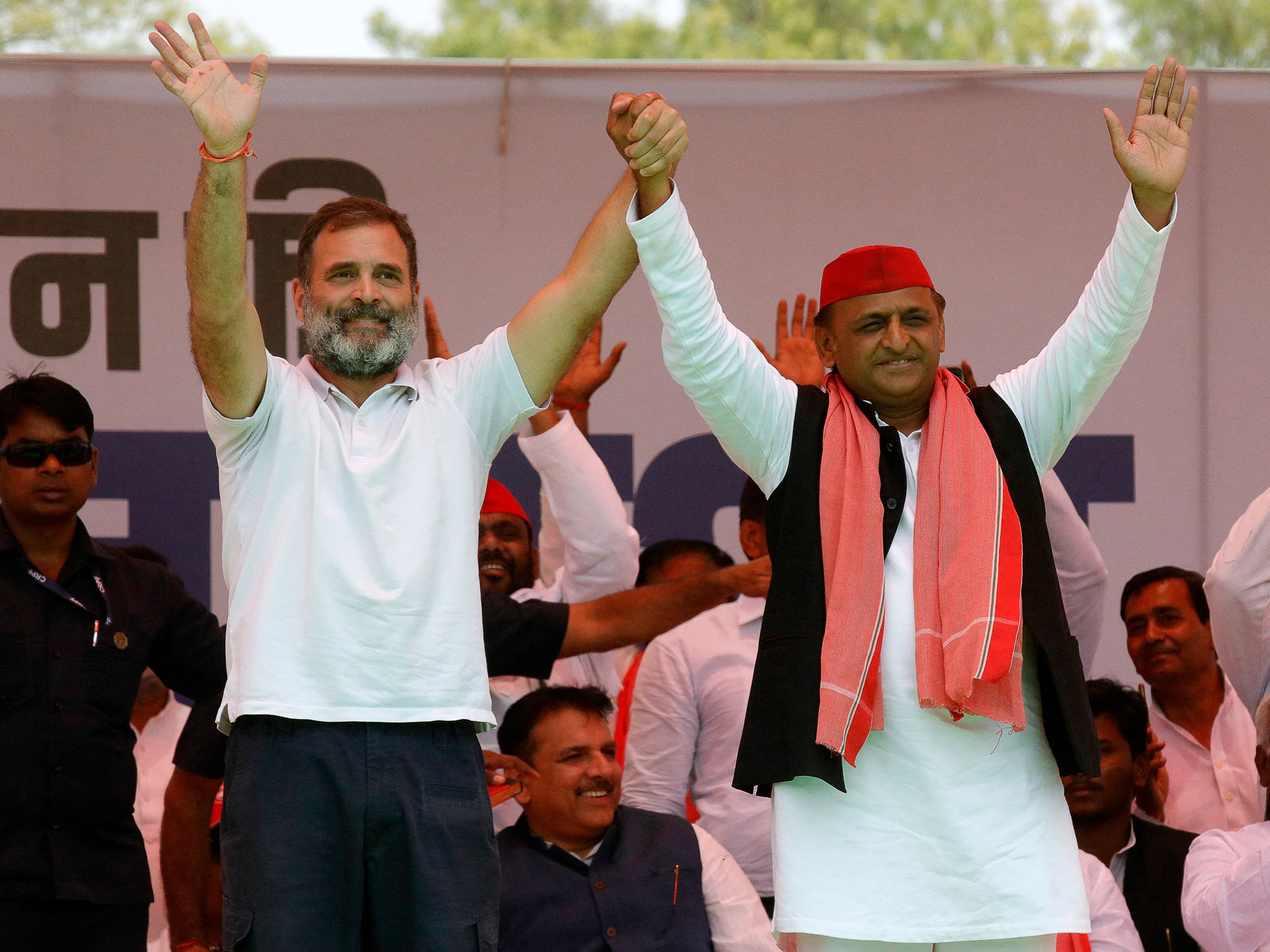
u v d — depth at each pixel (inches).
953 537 394.6
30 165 717.3
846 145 741.9
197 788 553.0
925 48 2004.2
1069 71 742.5
